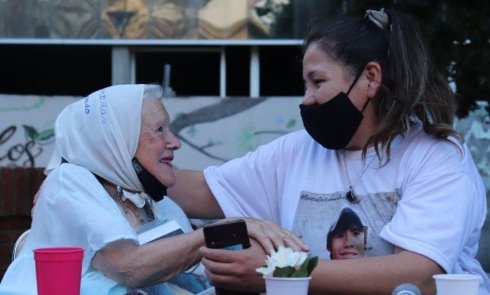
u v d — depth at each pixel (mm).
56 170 4234
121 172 4250
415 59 4117
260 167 4570
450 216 3865
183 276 4492
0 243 10312
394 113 4094
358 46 4102
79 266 3334
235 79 15000
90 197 4113
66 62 15414
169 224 4246
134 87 4301
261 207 4590
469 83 7730
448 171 3975
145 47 14953
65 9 14750
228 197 4621
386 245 4031
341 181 4207
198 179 4754
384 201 4086
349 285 3732
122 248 3980
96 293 3939
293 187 4352
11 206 10328
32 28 14805
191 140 13688
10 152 13781
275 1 14555
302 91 14953
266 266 3445
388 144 4078
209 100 13680
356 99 4109
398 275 3748
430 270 3771
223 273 3711
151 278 3967
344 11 8727
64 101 13750
